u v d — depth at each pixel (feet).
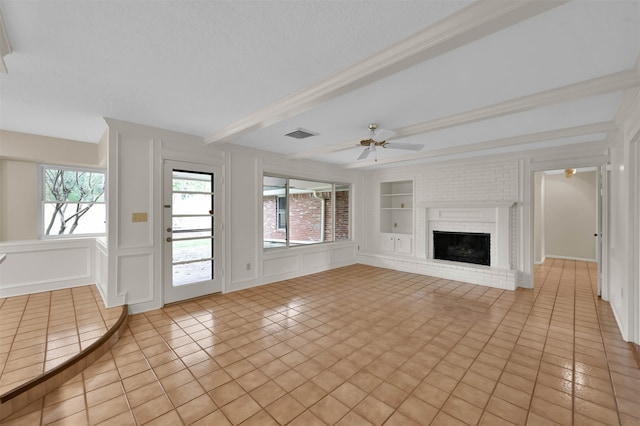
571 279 17.72
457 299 13.80
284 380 7.33
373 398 6.64
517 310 12.32
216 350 8.85
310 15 5.12
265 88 8.21
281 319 11.30
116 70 7.18
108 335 8.95
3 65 5.98
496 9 4.71
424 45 5.59
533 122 10.87
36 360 7.40
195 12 5.05
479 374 7.57
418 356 8.50
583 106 9.20
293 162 18.15
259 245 16.21
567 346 9.08
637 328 9.05
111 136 11.05
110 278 11.18
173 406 6.39
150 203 12.14
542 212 23.45
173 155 12.75
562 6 4.80
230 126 11.67
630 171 9.18
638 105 7.80
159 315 11.65
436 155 15.62
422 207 19.81
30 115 10.44
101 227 15.21
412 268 19.53
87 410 6.26
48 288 13.21
